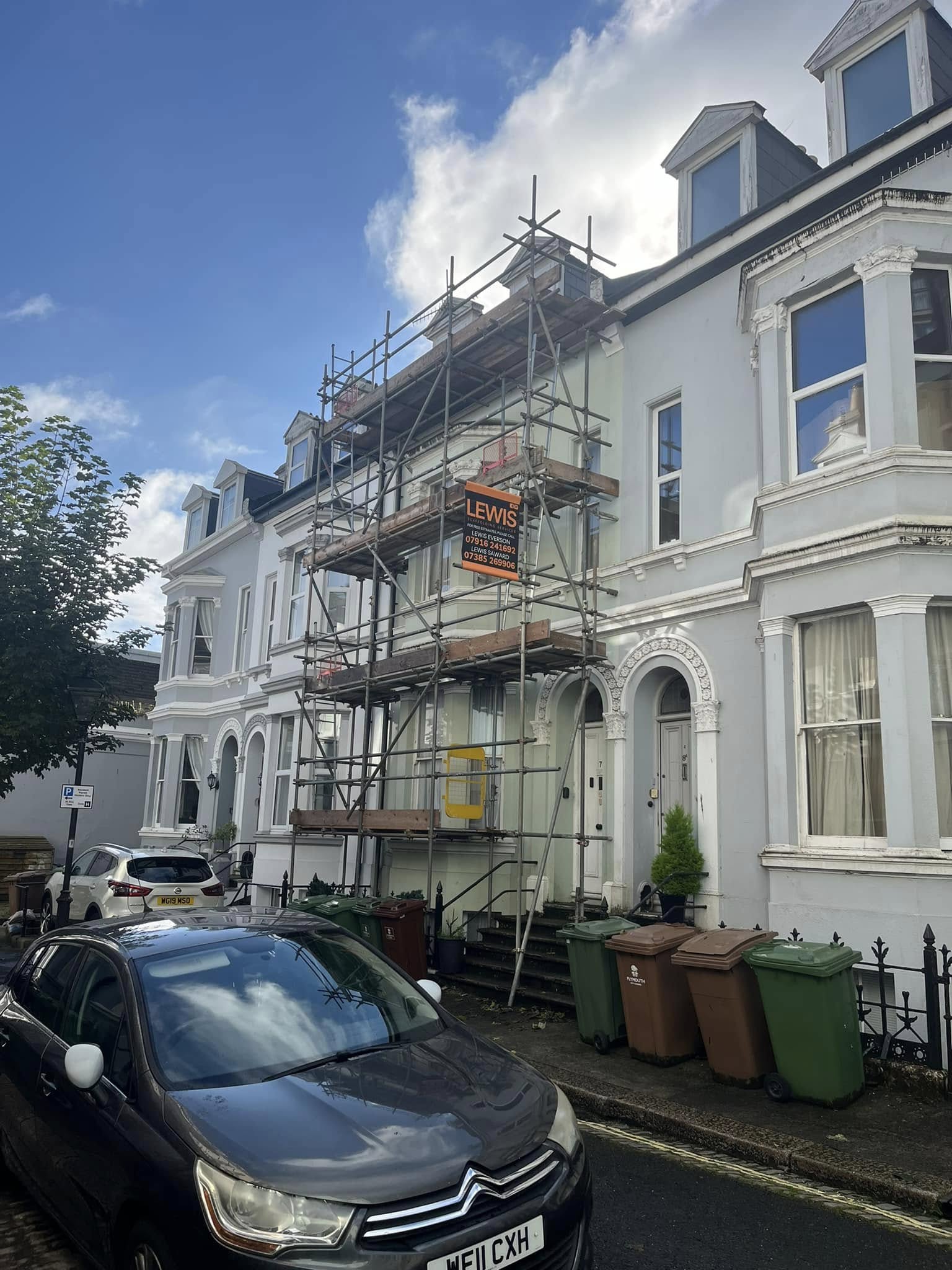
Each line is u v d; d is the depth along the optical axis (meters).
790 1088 6.45
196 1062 3.87
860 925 8.05
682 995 7.63
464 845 12.91
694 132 12.85
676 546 11.05
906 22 10.79
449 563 14.63
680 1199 5.09
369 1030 4.34
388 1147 3.29
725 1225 4.75
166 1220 3.21
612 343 12.61
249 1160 3.19
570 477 11.69
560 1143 3.63
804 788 8.95
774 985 6.51
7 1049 4.91
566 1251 3.40
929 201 8.84
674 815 10.28
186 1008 4.17
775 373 9.73
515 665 11.82
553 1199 3.38
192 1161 3.27
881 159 9.79
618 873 11.04
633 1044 7.68
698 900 10.02
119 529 15.09
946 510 8.41
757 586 9.64
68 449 14.98
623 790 11.21
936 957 6.89
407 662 12.59
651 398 11.96
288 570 19.27
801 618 9.22
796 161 12.80
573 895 12.01
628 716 11.37
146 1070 3.80
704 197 12.78
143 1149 3.46
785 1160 5.53
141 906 13.32
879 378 8.76
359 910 11.45
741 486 10.64
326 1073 3.85
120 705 15.44
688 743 11.18
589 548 12.64
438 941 11.48
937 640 8.41
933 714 8.23
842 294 9.41
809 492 9.16
